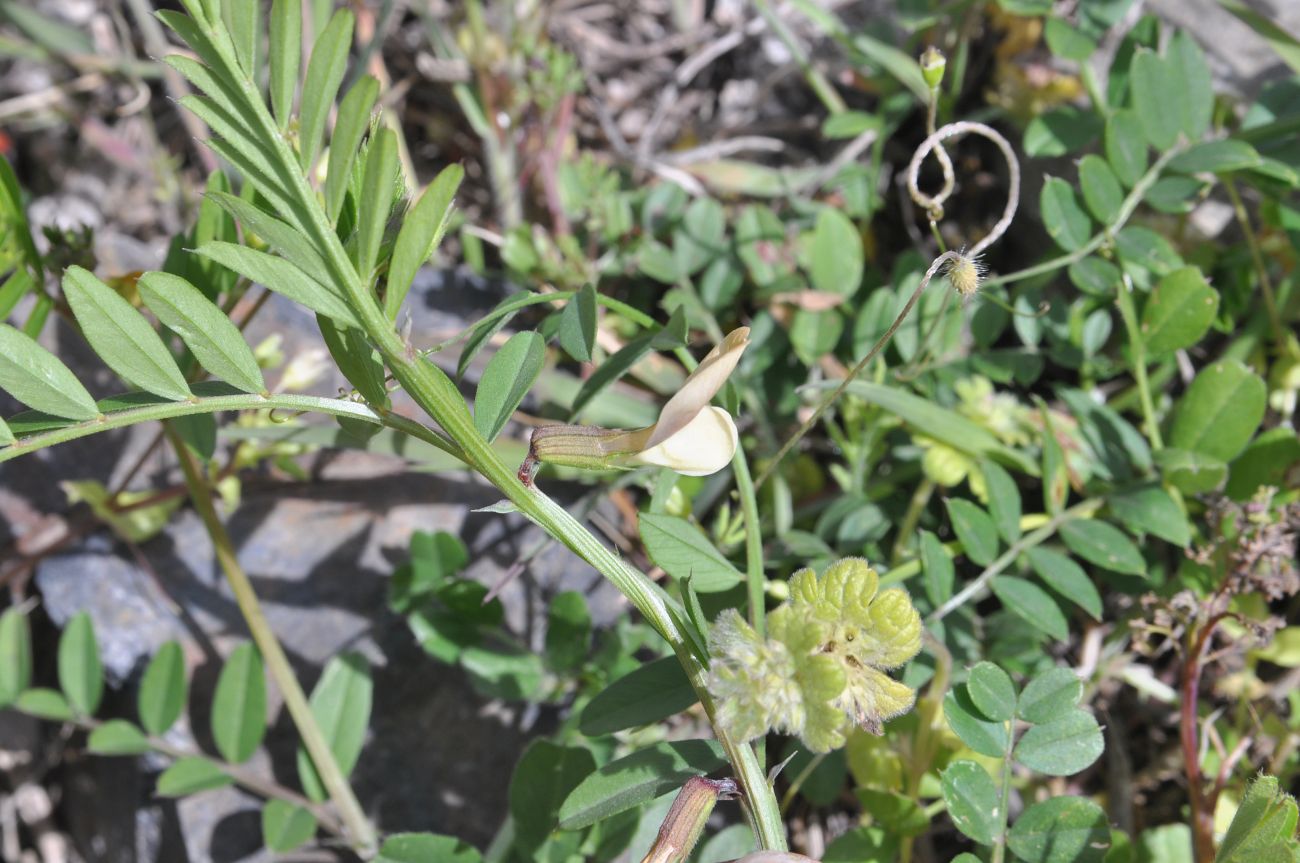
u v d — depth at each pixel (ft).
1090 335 1.27
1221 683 1.24
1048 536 1.25
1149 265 1.23
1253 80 1.42
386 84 1.78
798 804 1.28
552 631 1.21
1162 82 1.22
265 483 1.35
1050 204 1.24
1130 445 1.21
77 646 1.27
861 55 1.48
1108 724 1.26
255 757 1.28
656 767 0.98
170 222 1.84
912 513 1.25
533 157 1.64
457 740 1.29
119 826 1.34
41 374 0.91
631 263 1.50
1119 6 1.29
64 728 1.43
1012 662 1.17
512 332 1.49
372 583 1.31
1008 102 1.51
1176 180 1.23
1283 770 1.20
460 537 1.33
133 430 1.39
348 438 1.21
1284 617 1.28
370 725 1.29
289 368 1.30
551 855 1.10
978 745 1.02
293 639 1.30
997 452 1.22
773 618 0.91
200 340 0.91
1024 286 1.32
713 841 1.14
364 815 1.27
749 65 1.82
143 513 1.31
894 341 1.28
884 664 0.92
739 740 0.91
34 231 1.86
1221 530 1.20
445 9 1.83
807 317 1.30
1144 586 1.23
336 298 0.89
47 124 1.91
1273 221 1.26
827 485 1.35
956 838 1.26
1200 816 1.16
